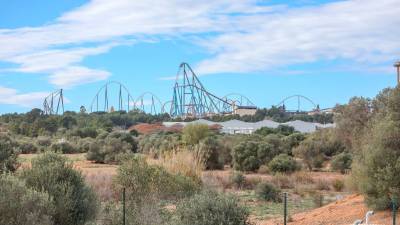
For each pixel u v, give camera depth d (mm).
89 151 75062
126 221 17422
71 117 159250
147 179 25062
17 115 153250
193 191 26297
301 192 41969
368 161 20531
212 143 68188
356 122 35156
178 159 30500
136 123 192250
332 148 72312
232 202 15828
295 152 73125
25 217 13406
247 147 67250
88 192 16844
